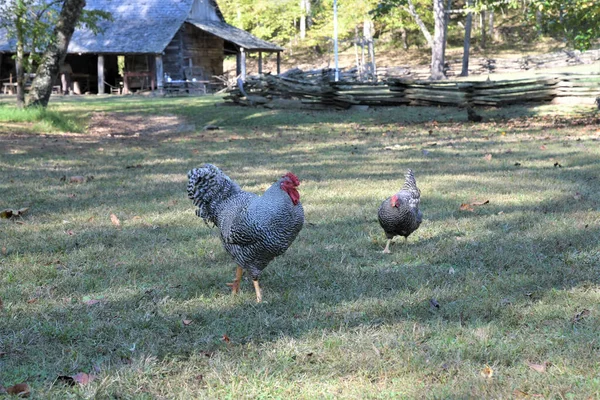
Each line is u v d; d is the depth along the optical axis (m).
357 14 49.50
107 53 39.84
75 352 4.67
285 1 58.75
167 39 40.19
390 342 4.79
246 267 5.74
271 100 27.06
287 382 4.24
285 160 14.22
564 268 6.48
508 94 25.06
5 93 42.47
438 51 42.97
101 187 11.11
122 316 5.41
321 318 5.36
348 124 22.41
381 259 7.06
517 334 4.91
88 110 27.16
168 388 4.17
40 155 14.90
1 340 4.86
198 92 42.16
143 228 8.38
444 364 4.43
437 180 11.34
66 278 6.36
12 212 8.87
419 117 23.44
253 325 5.21
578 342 4.70
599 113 21.80
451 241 7.57
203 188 5.75
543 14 23.06
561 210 8.92
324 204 9.63
